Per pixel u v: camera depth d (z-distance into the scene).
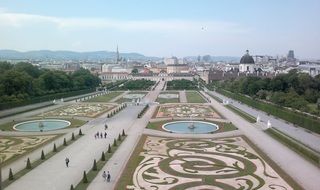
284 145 170.62
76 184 116.25
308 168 134.00
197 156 150.12
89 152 156.50
